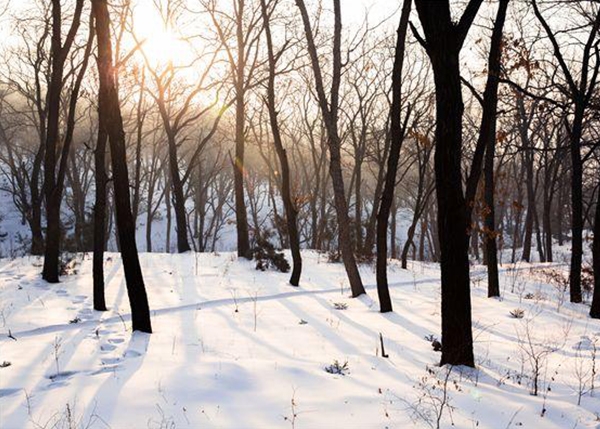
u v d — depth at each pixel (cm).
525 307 1179
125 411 448
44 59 1952
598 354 748
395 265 1945
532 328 953
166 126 2111
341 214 1224
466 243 629
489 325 965
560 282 1684
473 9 587
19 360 626
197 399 477
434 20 586
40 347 690
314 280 1493
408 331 877
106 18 789
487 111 829
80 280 1276
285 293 1258
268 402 475
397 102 1045
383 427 429
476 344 791
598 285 1120
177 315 947
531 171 2855
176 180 2083
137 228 4816
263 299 1166
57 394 492
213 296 1173
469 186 876
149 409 453
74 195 3028
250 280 1420
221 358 623
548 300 1344
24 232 3828
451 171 612
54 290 1145
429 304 1173
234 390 503
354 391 514
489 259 1335
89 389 504
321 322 924
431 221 4066
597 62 1221
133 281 786
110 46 793
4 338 759
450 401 497
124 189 783
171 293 1190
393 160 1047
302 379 544
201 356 635
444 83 596
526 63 1035
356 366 621
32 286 1161
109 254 1767
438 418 424
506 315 1072
